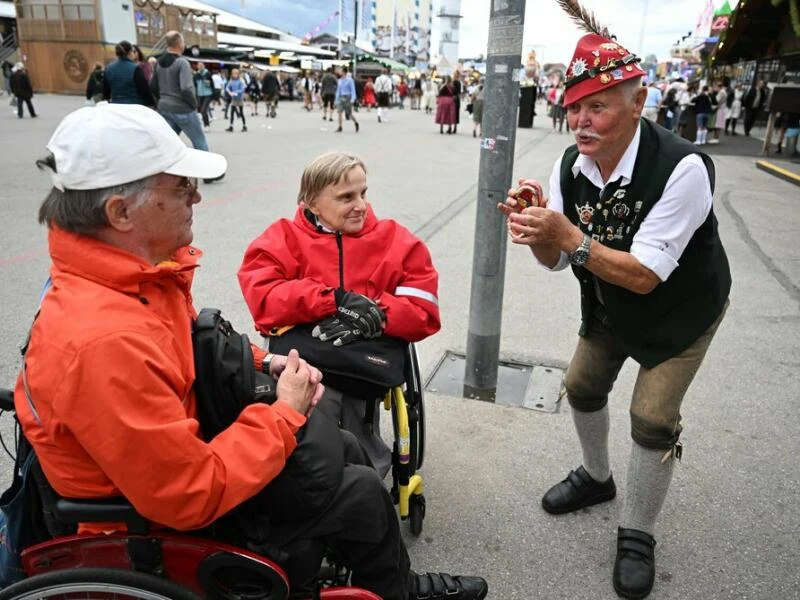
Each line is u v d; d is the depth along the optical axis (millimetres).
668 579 2217
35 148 10703
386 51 81000
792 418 3215
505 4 2799
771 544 2379
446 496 2633
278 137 14383
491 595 2152
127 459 1261
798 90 13094
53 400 1252
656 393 2037
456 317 4418
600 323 2264
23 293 4469
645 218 1854
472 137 16047
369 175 9586
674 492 2654
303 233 2289
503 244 3188
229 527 1529
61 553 1450
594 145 1808
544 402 3350
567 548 2367
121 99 8094
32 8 26578
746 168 11891
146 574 1423
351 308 2113
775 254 6078
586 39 1779
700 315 1979
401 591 1725
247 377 1539
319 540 1581
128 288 1350
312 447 1521
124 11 27250
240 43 46188
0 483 2561
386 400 2377
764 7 17641
